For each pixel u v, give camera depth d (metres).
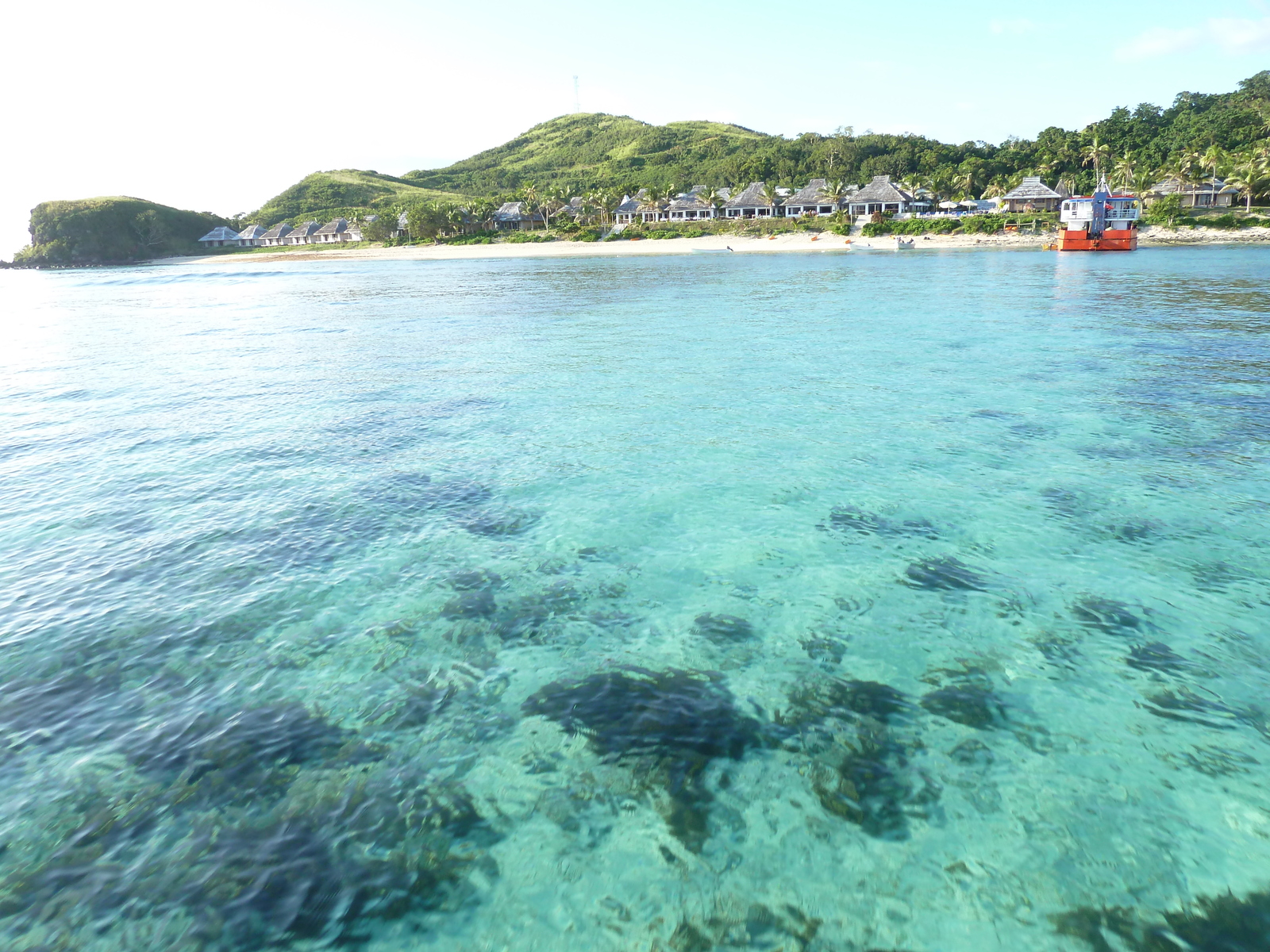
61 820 5.58
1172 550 9.80
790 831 5.45
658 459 13.61
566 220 127.81
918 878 5.04
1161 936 4.60
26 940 4.62
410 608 8.71
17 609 8.72
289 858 5.25
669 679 7.33
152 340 31.53
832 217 105.69
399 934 4.67
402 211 143.88
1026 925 4.69
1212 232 78.88
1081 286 41.69
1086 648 7.73
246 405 18.42
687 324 31.17
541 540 10.45
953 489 11.98
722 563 9.71
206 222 163.50
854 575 9.34
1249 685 7.11
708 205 121.25
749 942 4.60
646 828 5.50
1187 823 5.49
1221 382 18.38
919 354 23.12
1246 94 131.62
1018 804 5.70
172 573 9.61
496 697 7.07
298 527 10.98
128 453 14.63
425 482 12.66
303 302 47.47
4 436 16.12
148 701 7.04
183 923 4.74
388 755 6.30
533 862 5.21
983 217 91.00
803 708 6.85
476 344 27.06
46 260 136.75
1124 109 132.12
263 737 6.52
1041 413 16.09
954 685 7.18
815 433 14.98
